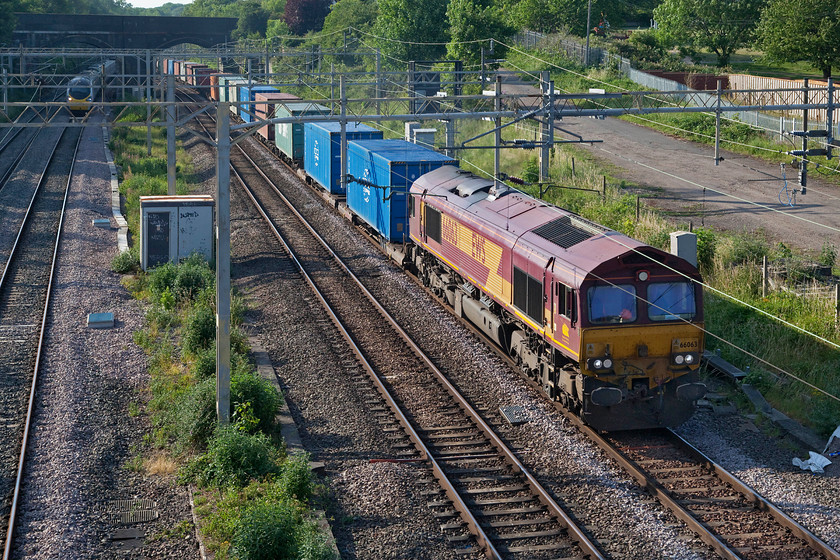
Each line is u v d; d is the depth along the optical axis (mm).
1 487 15711
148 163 56875
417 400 20297
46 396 19953
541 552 13609
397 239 34000
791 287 26359
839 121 51625
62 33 104688
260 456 16266
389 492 15578
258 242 37531
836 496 15469
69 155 62500
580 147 57344
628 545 13750
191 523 14727
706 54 86250
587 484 15922
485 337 24891
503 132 61156
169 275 29734
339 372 22125
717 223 37625
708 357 21891
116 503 15406
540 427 18500
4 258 33562
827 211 39469
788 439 18062
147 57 45844
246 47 103562
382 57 82875
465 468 16766
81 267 32438
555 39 87188
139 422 19031
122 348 23797
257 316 27234
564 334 18156
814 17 59562
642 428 18234
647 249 17531
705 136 58562
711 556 13469
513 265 21234
